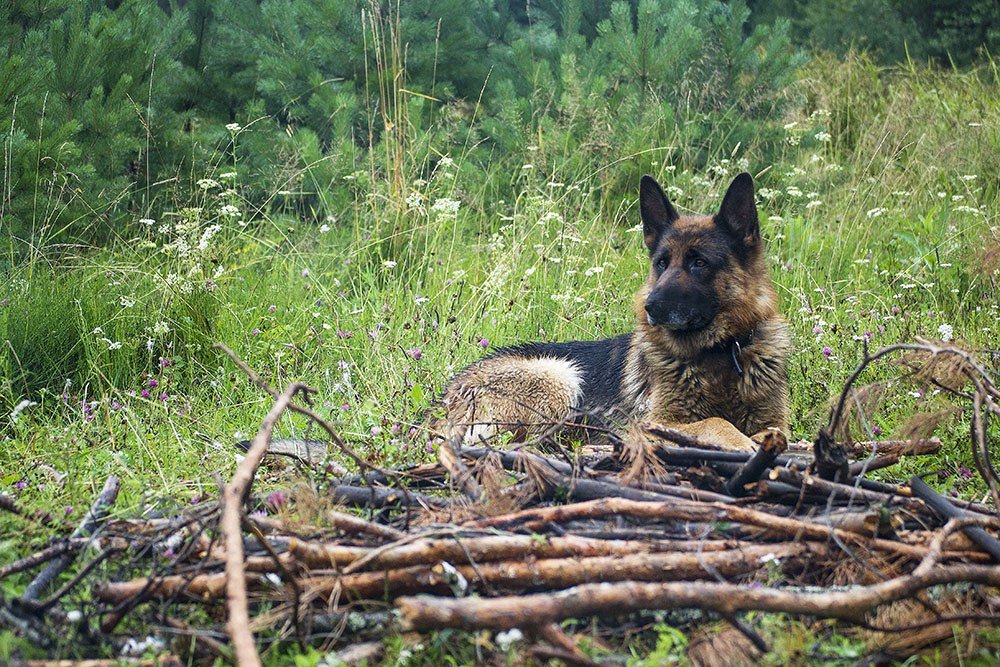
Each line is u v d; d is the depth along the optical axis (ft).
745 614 9.88
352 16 32.37
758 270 18.47
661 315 17.60
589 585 8.75
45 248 24.20
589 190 30.48
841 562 10.29
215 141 29.66
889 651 9.41
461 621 8.27
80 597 10.14
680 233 18.51
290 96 31.60
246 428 16.75
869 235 27.73
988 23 44.93
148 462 14.99
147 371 19.54
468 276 24.80
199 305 21.27
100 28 26.86
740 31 33.65
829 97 38.55
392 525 11.50
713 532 10.73
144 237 26.37
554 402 19.03
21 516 11.72
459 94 34.65
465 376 19.35
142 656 8.93
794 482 11.51
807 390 19.13
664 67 32.86
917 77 41.34
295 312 22.50
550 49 35.60
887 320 21.01
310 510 10.80
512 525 10.74
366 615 9.50
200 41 32.60
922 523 11.33
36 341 19.71
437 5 33.14
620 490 11.50
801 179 31.22
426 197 27.14
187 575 9.80
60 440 15.26
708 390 18.17
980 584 9.83
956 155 32.68
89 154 26.14
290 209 30.91
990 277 21.93
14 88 24.53
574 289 24.63
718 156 31.89
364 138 32.35
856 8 47.98
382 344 19.84
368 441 14.76
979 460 11.50
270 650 9.20
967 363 11.96
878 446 13.12
